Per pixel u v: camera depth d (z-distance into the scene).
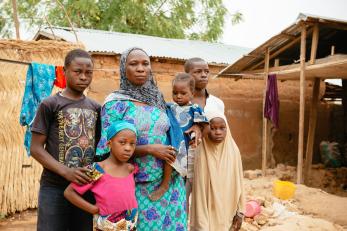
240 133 11.05
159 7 19.33
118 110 2.70
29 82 4.79
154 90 2.84
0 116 6.20
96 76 8.98
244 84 11.12
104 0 18.52
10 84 6.27
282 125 11.75
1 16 19.06
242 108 11.08
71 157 2.77
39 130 2.71
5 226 5.95
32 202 6.60
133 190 2.62
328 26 8.02
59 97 2.82
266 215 5.68
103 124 2.72
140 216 2.72
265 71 9.02
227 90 10.86
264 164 9.45
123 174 2.62
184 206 2.92
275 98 9.01
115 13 18.20
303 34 7.87
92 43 9.32
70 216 2.88
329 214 6.25
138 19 18.56
